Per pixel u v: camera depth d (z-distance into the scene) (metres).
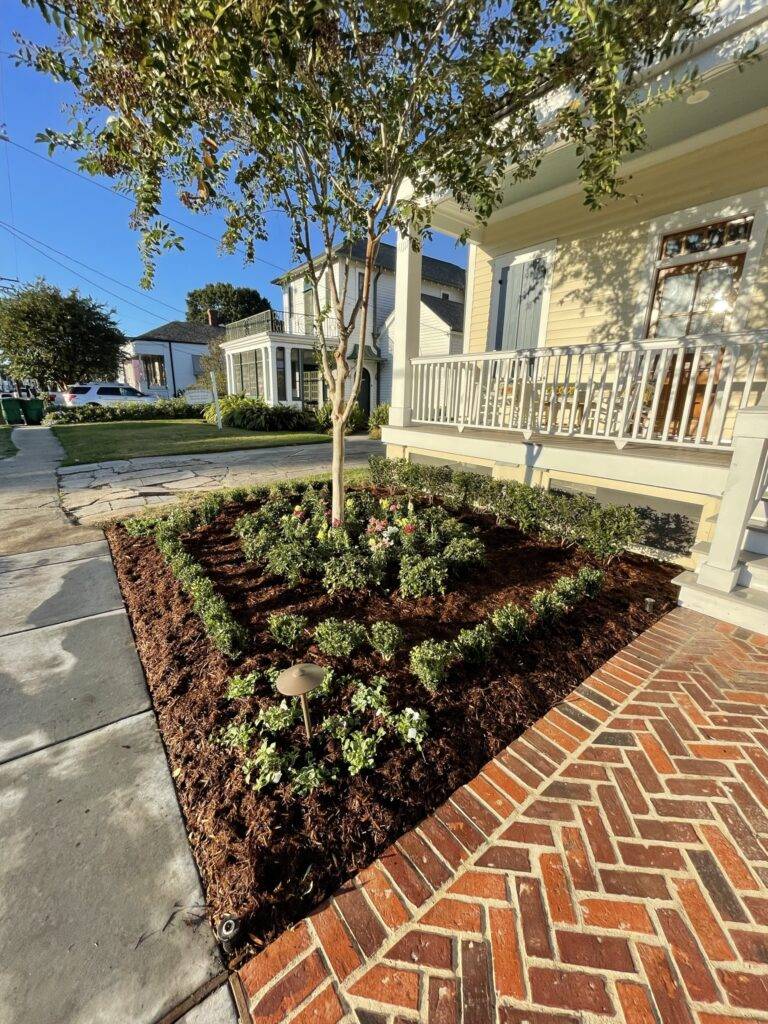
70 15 2.24
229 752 1.94
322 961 1.28
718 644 2.89
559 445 4.82
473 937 1.34
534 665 2.58
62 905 1.41
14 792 1.80
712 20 2.85
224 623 2.64
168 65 2.18
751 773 1.92
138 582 3.65
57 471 8.23
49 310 21.02
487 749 2.02
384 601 3.18
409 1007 1.18
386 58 2.91
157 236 3.33
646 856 1.58
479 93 2.84
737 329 4.86
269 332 15.99
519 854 1.58
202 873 1.50
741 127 4.14
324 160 3.09
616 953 1.31
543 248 6.38
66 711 2.26
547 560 4.02
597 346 4.30
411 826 1.67
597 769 1.93
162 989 1.22
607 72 2.27
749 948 1.32
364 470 8.26
